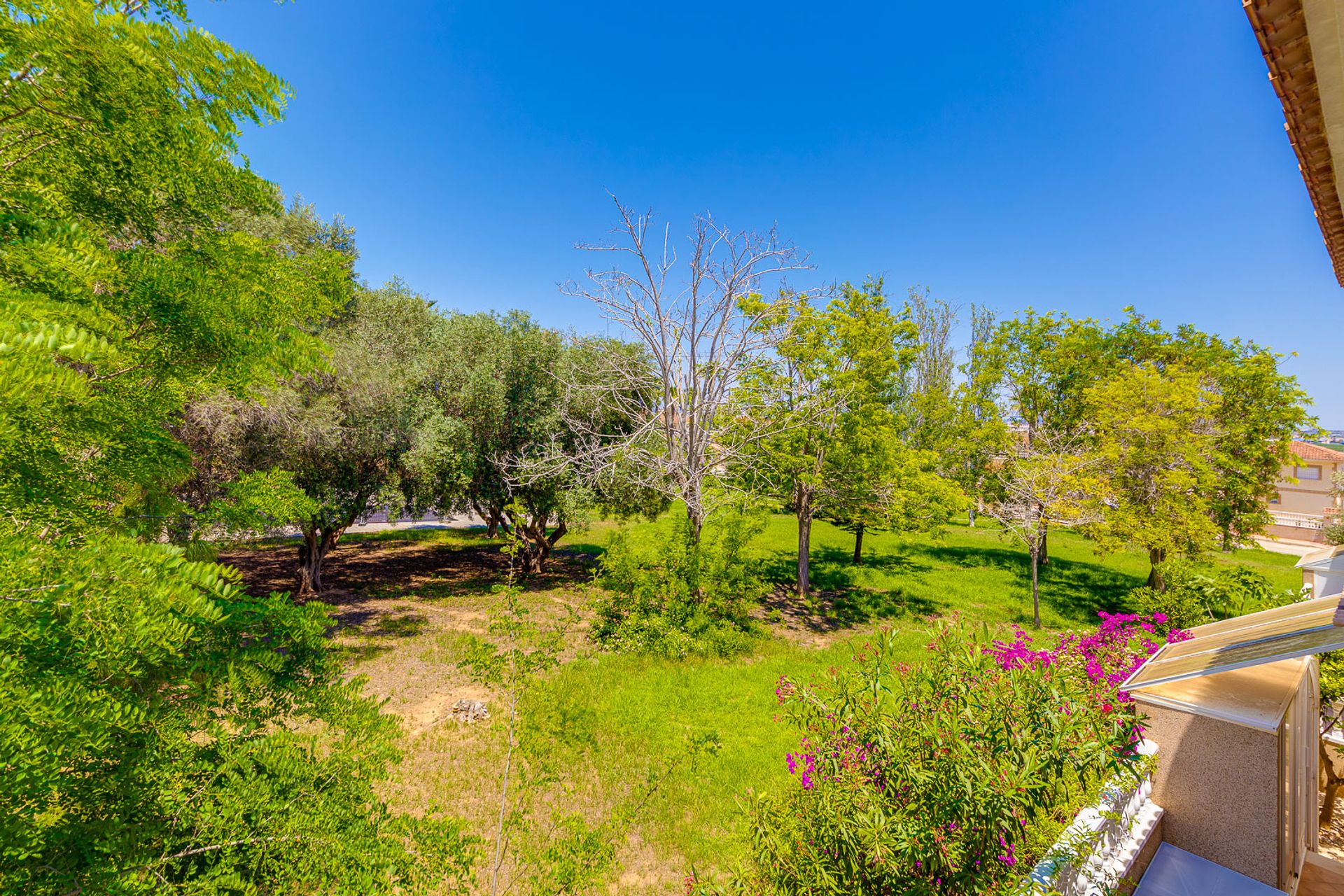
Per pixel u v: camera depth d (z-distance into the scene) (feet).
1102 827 11.11
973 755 9.75
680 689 29.89
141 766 9.34
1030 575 63.26
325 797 11.22
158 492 12.90
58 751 7.14
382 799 18.99
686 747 22.81
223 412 26.18
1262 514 53.36
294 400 31.50
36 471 7.90
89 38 7.98
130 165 9.96
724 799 20.08
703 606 37.68
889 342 47.75
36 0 7.66
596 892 15.24
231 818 9.81
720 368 36.09
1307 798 14.58
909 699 11.75
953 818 9.55
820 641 39.68
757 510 45.91
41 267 8.16
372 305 51.19
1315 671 15.57
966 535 93.56
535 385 49.42
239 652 11.90
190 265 11.46
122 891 8.18
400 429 40.88
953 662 11.82
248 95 10.37
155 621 7.69
